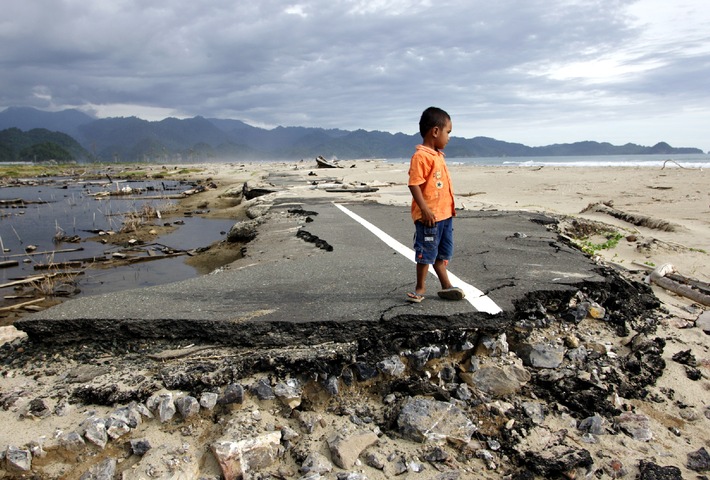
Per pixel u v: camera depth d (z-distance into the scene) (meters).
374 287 4.85
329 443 3.00
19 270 10.93
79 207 23.23
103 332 4.02
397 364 3.54
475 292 4.57
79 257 12.15
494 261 5.95
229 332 3.88
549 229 8.70
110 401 3.28
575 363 3.85
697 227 10.57
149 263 11.12
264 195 17.84
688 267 7.36
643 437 3.21
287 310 4.19
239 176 44.56
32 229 16.69
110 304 4.43
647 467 2.93
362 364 3.52
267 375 3.43
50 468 2.89
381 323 3.88
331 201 14.35
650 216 11.55
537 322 4.28
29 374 3.68
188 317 4.04
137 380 3.42
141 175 53.84
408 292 4.60
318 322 3.91
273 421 3.16
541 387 3.61
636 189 17.64
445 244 4.28
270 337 3.82
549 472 2.91
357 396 3.44
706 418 3.45
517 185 21.05
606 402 3.46
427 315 3.96
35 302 8.38
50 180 47.38
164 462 2.82
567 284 4.83
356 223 9.73
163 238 14.47
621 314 4.67
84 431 3.00
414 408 3.23
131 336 4.00
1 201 24.44
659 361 3.96
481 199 16.42
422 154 4.02
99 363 3.73
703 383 3.82
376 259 6.25
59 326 4.03
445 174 4.15
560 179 22.73
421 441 3.08
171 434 3.06
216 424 3.13
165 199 26.20
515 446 3.09
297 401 3.31
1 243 13.16
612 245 8.66
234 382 3.36
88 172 65.69
